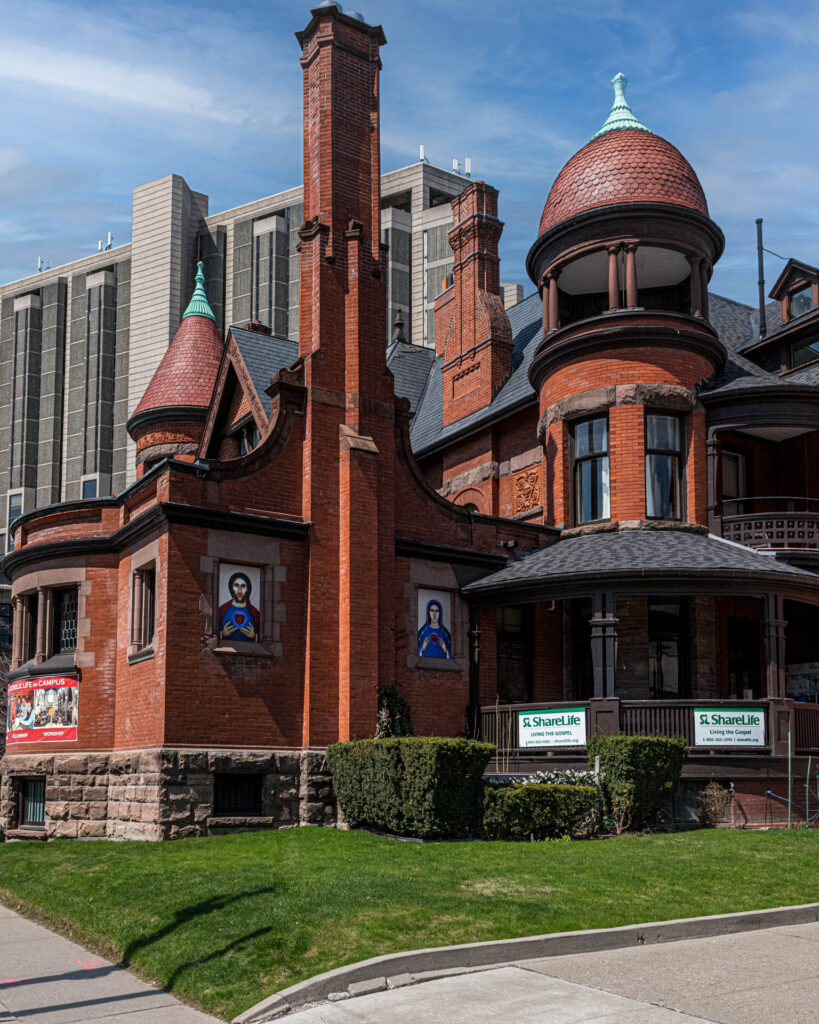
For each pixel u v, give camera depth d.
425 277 87.81
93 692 20.08
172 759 17.22
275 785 18.20
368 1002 8.41
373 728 19.05
